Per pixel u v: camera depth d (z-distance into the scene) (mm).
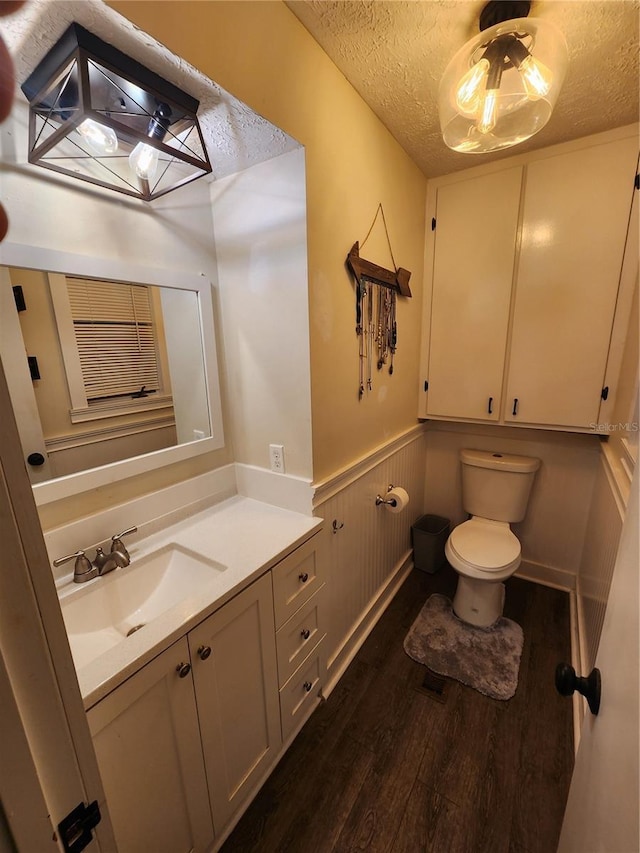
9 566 326
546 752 1333
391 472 2023
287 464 1426
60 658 370
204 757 996
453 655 1755
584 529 2131
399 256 1804
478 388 2123
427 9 999
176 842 947
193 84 866
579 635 1764
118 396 1187
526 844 1089
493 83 1009
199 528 1348
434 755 1332
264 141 1092
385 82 1278
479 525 2160
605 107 1454
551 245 1803
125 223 1144
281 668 1267
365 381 1647
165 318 1292
